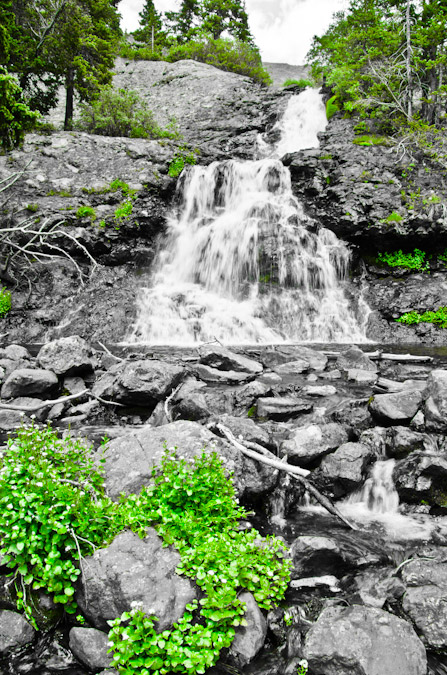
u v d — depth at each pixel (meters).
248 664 2.96
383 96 19.25
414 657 2.83
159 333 13.28
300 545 3.93
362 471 5.12
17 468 3.54
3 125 16.64
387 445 5.50
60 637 3.20
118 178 17.22
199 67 35.69
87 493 3.70
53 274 14.77
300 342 13.02
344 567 3.89
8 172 16.61
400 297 14.23
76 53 23.50
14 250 14.96
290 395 7.23
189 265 16.39
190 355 9.91
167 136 22.91
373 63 19.88
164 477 3.78
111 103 22.12
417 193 15.19
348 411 6.08
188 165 18.47
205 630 2.96
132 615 2.89
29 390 7.03
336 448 5.36
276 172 17.97
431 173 15.94
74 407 6.97
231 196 18.69
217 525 3.75
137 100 23.36
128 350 11.03
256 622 3.12
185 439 4.35
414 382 7.33
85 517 3.39
